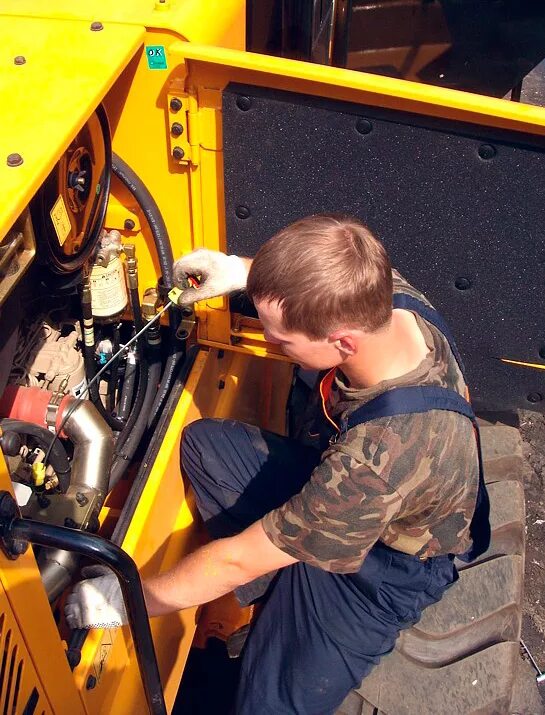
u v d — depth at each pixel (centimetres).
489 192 162
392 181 166
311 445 201
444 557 166
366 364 137
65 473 163
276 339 138
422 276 179
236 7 185
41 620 119
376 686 184
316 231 129
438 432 139
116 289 184
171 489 188
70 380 182
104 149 164
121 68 146
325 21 215
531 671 254
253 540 144
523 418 331
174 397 193
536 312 178
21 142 122
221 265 178
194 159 174
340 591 170
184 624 193
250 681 175
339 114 159
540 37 224
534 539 290
